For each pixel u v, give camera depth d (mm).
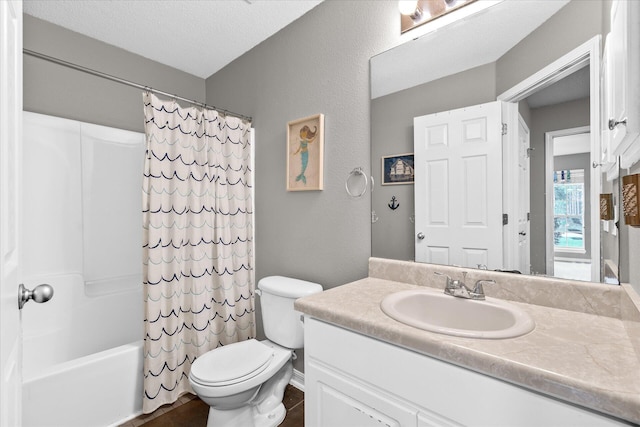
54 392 1388
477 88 1259
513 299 1150
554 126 1079
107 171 2207
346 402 1011
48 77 2016
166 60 2459
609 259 984
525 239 1151
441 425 799
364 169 1607
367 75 1599
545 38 1104
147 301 1656
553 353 729
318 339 1108
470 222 1274
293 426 1604
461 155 1297
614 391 574
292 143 1943
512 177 1177
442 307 1190
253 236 2223
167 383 1737
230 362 1489
